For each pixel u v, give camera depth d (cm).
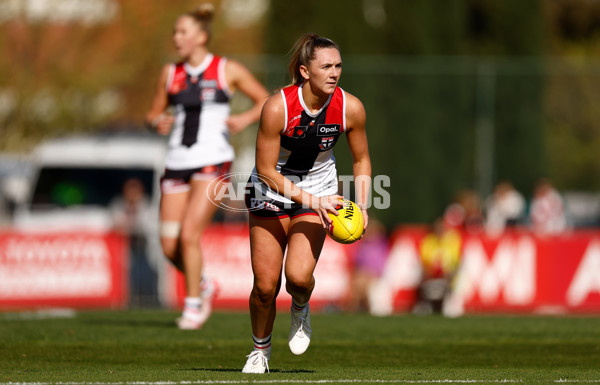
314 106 1859
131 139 5778
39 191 5522
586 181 7406
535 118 7188
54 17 7831
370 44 8212
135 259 4759
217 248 4766
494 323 3122
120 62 7925
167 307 4747
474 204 5591
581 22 11238
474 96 7169
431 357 2341
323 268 4862
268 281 1875
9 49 7625
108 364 2181
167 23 8019
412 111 7144
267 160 1870
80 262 4706
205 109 2723
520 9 9162
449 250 4872
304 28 8069
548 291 4906
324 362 2238
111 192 5547
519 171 7162
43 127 7412
